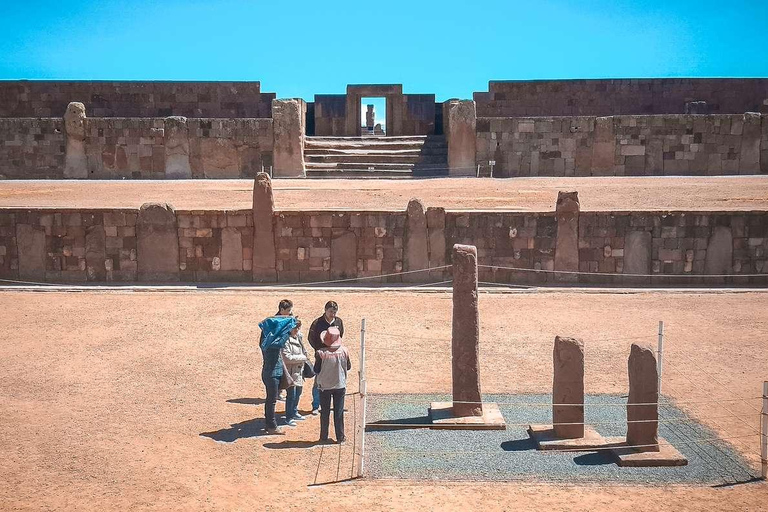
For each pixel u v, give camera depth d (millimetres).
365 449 10609
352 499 9094
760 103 40031
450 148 35812
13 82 39000
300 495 9211
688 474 9820
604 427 11367
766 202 26172
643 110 39875
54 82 39094
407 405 12312
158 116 39562
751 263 21406
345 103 39531
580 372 10719
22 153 36188
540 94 40000
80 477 9594
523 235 21375
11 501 8922
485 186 30547
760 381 13352
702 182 31703
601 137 35469
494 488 9430
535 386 13133
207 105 39656
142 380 13328
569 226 21281
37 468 9820
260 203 21375
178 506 8891
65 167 36219
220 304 18828
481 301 19422
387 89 39438
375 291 20250
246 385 13172
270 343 11141
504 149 35781
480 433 11242
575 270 21438
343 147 37656
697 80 39844
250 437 10969
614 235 21344
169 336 16062
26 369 13859
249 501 9039
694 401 12391
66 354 14781
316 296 19719
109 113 39375
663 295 20031
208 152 35875
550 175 35812
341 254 21547
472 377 11531
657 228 21297
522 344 15602
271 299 19391
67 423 11328
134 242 21672
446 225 21391
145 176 36062
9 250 21859
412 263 21438
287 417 11492
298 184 31750
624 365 14281
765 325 16953
